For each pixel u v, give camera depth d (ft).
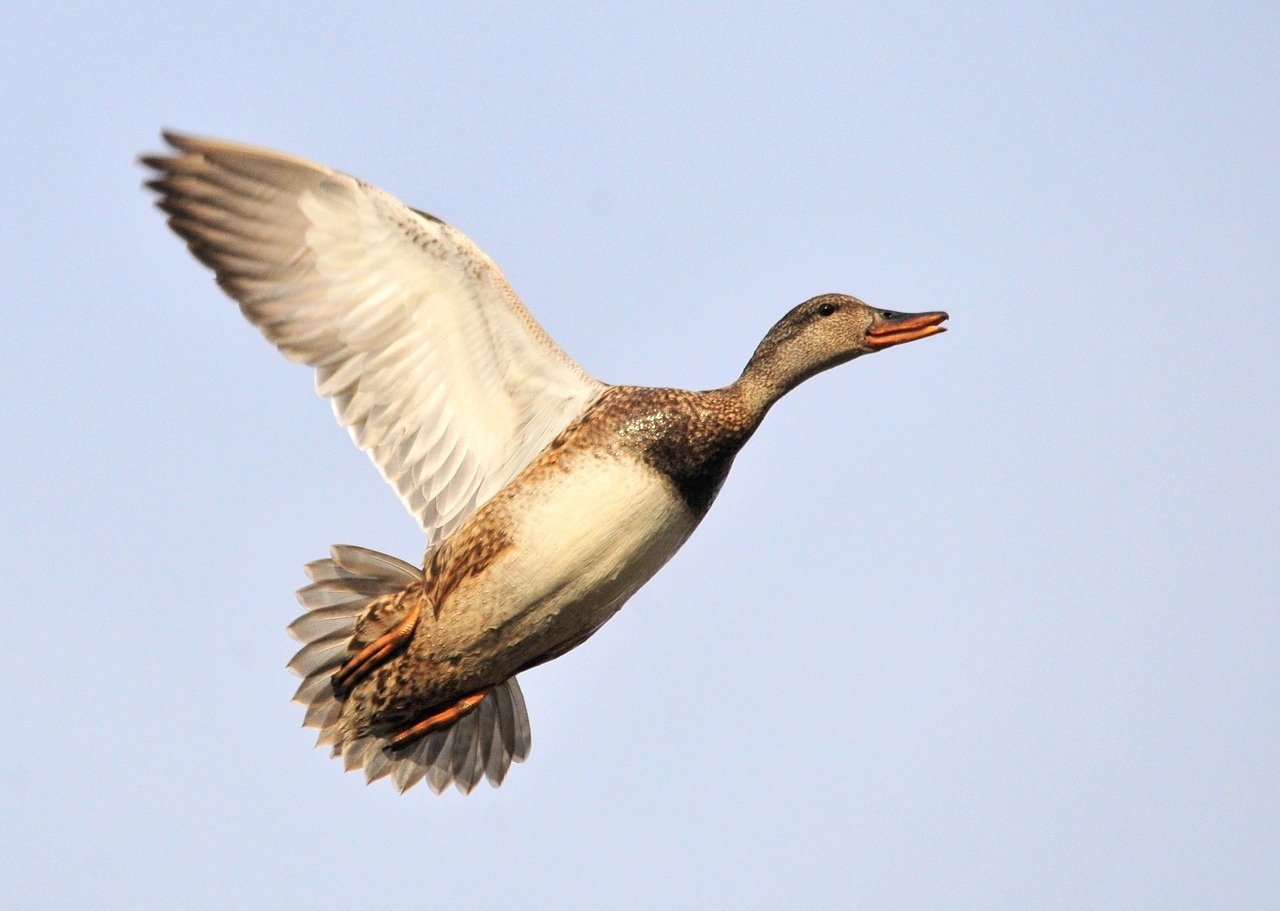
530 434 40.42
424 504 40.42
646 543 38.75
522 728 44.32
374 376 39.58
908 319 42.70
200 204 37.11
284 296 38.34
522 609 38.27
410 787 44.06
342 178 37.14
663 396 39.78
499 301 38.88
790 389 42.50
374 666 39.19
